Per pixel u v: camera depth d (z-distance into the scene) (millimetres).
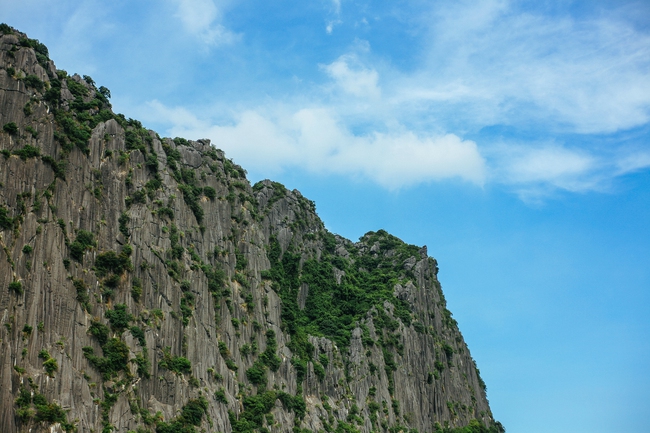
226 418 152250
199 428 143500
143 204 152500
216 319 162000
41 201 133500
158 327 144750
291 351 181375
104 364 131750
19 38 144625
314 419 175000
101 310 137375
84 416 125125
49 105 143375
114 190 148875
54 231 133375
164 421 138750
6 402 115562
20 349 120938
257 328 173250
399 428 196125
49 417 118812
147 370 138875
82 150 145125
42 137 138750
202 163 179750
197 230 166000
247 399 160000
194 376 149125
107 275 140750
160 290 148500
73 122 146500
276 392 168875
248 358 167375
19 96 138875
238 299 171750
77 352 129750
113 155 151500
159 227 154125
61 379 124000
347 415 185000
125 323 138750
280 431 163875
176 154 170875
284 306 188875
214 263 169125
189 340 150750
